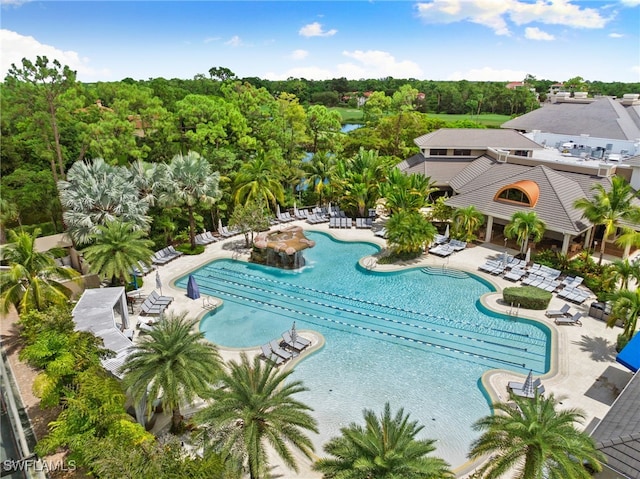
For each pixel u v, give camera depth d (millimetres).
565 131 58188
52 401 16625
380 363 23000
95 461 12883
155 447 13375
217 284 32312
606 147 53594
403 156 63719
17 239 24625
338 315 27906
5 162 45312
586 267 32250
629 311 22547
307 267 35281
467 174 46000
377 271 33844
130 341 20969
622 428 14781
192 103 46344
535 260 34406
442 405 19875
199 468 12680
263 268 35219
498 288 30875
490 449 13586
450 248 37062
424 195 42906
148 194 35344
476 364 22891
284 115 54719
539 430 13047
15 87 37000
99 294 25156
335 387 21078
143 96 45094
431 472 12273
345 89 167375
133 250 27359
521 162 43250
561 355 23109
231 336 25484
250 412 14391
